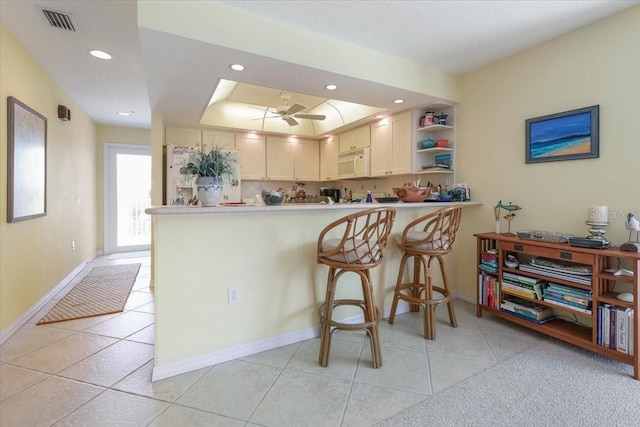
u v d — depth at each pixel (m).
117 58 3.10
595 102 2.41
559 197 2.65
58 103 3.78
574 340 2.26
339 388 1.85
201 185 2.08
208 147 4.64
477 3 2.16
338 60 2.63
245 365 2.11
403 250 2.65
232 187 4.63
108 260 5.41
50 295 3.46
